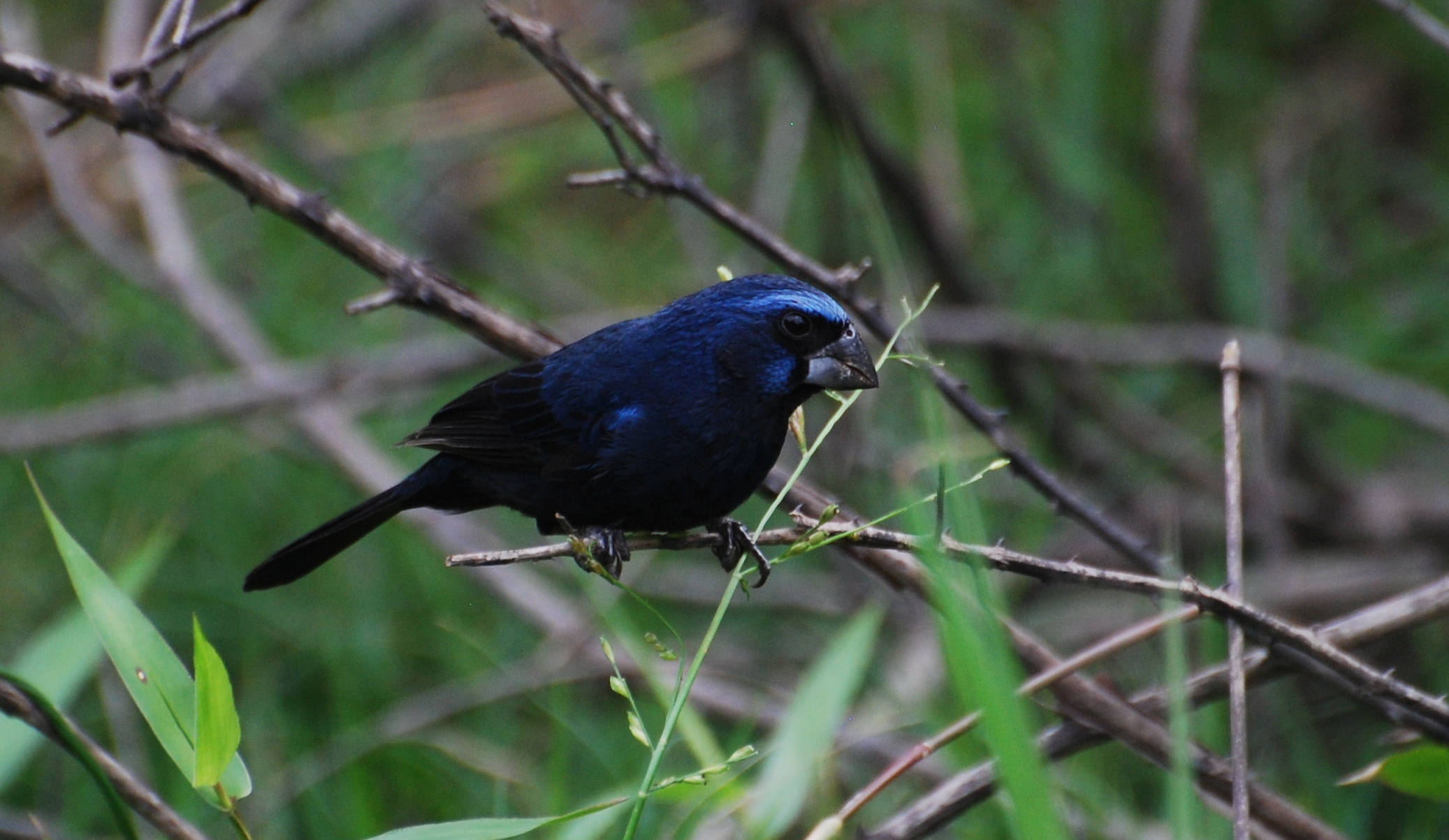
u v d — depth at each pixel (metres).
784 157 14.19
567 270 15.75
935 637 11.17
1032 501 13.25
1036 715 10.12
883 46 15.01
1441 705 6.21
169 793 10.38
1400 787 6.56
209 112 15.45
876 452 12.89
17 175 14.85
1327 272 14.58
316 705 11.66
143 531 12.71
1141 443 13.32
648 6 16.53
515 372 8.03
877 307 8.09
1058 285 14.49
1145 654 12.23
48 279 14.98
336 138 15.55
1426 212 15.20
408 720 10.74
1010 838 8.63
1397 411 12.37
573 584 13.47
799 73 12.34
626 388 7.68
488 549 12.19
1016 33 14.94
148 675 5.83
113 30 13.04
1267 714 10.77
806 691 7.07
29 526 13.42
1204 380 13.98
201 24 7.34
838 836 6.07
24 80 7.21
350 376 12.72
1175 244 13.46
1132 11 15.17
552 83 15.09
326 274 14.90
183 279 13.06
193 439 13.57
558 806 8.31
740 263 14.64
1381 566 12.80
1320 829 6.97
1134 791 10.04
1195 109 13.68
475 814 9.86
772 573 13.20
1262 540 12.74
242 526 13.12
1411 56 15.27
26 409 14.81
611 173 7.95
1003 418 8.09
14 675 5.77
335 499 13.50
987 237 14.84
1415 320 14.00
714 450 7.63
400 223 15.43
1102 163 14.15
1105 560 13.09
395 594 12.38
